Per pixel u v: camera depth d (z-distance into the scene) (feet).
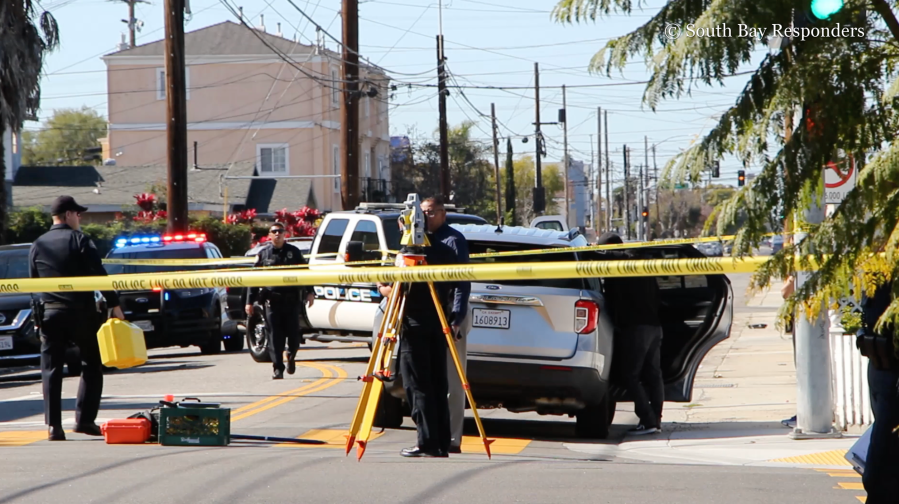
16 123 285.64
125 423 107.24
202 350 243.81
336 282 82.07
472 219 202.59
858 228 48.37
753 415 138.51
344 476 87.66
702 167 49.73
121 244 235.20
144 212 450.30
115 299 111.96
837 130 48.78
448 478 86.99
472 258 122.21
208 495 80.48
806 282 50.57
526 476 88.53
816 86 48.08
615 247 116.98
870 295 50.83
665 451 110.93
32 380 200.85
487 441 93.66
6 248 212.64
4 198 290.56
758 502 79.25
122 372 200.54
